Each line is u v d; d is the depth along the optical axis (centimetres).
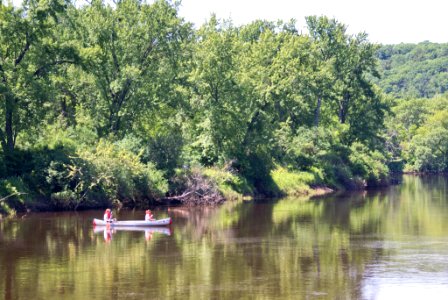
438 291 7294
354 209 14988
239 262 8756
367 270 8312
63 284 7550
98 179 13675
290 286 7519
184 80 17262
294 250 9612
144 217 12838
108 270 8238
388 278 7881
